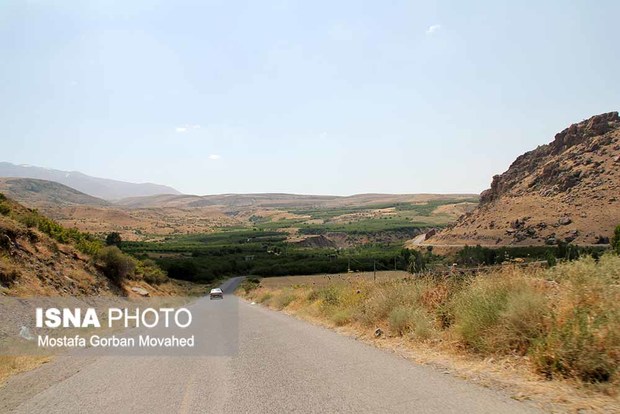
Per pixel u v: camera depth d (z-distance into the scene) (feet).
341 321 49.24
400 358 28.50
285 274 315.37
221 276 317.83
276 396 21.47
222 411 19.86
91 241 122.01
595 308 23.31
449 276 42.88
